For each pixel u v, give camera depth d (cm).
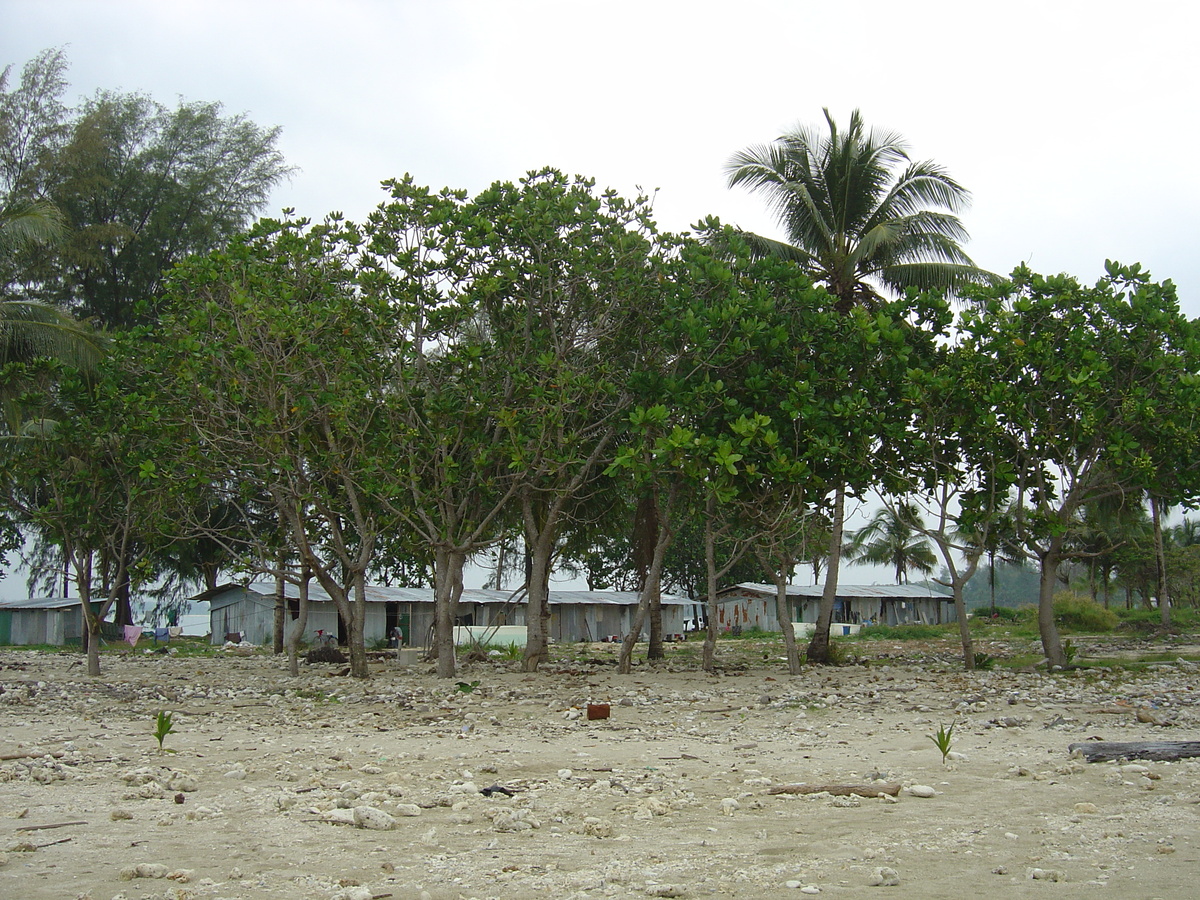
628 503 3144
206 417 2191
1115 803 841
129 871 606
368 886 592
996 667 2473
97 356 2839
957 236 2888
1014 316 2214
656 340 2180
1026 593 13625
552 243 2188
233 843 697
